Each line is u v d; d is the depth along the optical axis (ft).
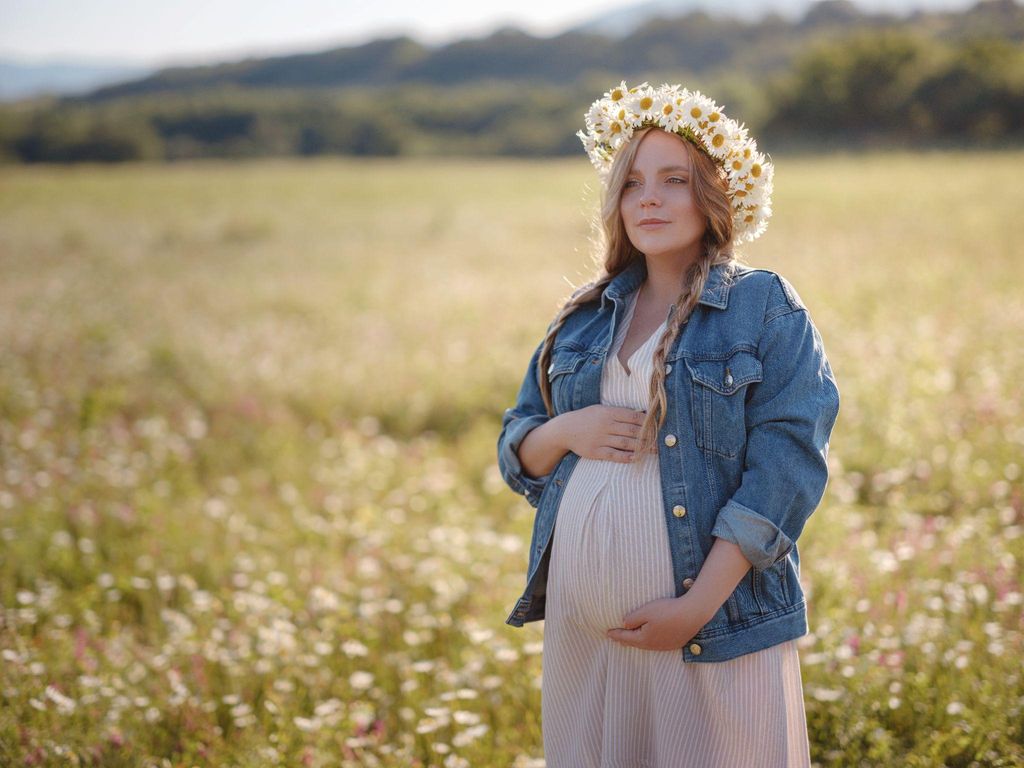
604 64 650.02
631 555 7.36
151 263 59.47
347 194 115.85
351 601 14.49
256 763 10.00
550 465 8.18
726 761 7.27
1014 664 10.78
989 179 86.07
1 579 15.42
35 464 21.52
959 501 17.12
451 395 26.22
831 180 98.37
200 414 25.80
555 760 8.15
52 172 183.32
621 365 7.74
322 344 34.19
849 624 12.15
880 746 9.75
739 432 7.18
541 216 81.20
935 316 31.14
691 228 7.61
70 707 11.00
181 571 15.98
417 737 11.02
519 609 8.34
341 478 20.59
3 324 37.50
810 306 33.37
